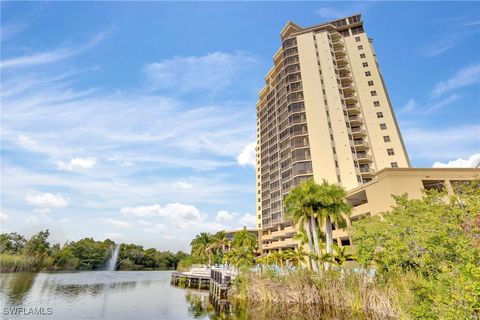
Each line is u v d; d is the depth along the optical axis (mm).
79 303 31328
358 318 19906
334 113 59438
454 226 15062
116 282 59562
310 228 36906
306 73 65000
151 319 23391
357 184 52125
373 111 59906
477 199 17078
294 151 60094
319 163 55469
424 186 34469
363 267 22766
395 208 23062
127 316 24750
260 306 25203
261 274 28125
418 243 17000
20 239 98500
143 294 39844
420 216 19688
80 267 111875
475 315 8711
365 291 20781
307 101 61875
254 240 59000
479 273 8758
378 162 55438
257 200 84250
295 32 74062
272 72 81625
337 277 23547
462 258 12523
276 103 74688
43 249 96062
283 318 20750
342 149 55812
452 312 9250
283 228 66438
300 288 24281
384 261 19391
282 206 64188
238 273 31859
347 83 64875
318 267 28328
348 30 72250
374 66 64438
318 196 34250
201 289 46375
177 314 25375
